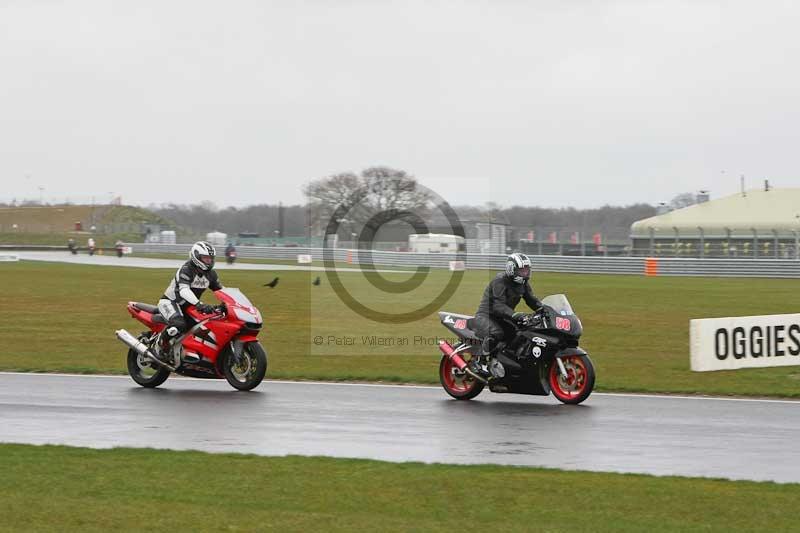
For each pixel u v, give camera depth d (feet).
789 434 98.68
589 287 352.08
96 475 78.28
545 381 120.88
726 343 151.84
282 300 293.02
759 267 423.64
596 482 76.69
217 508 68.54
